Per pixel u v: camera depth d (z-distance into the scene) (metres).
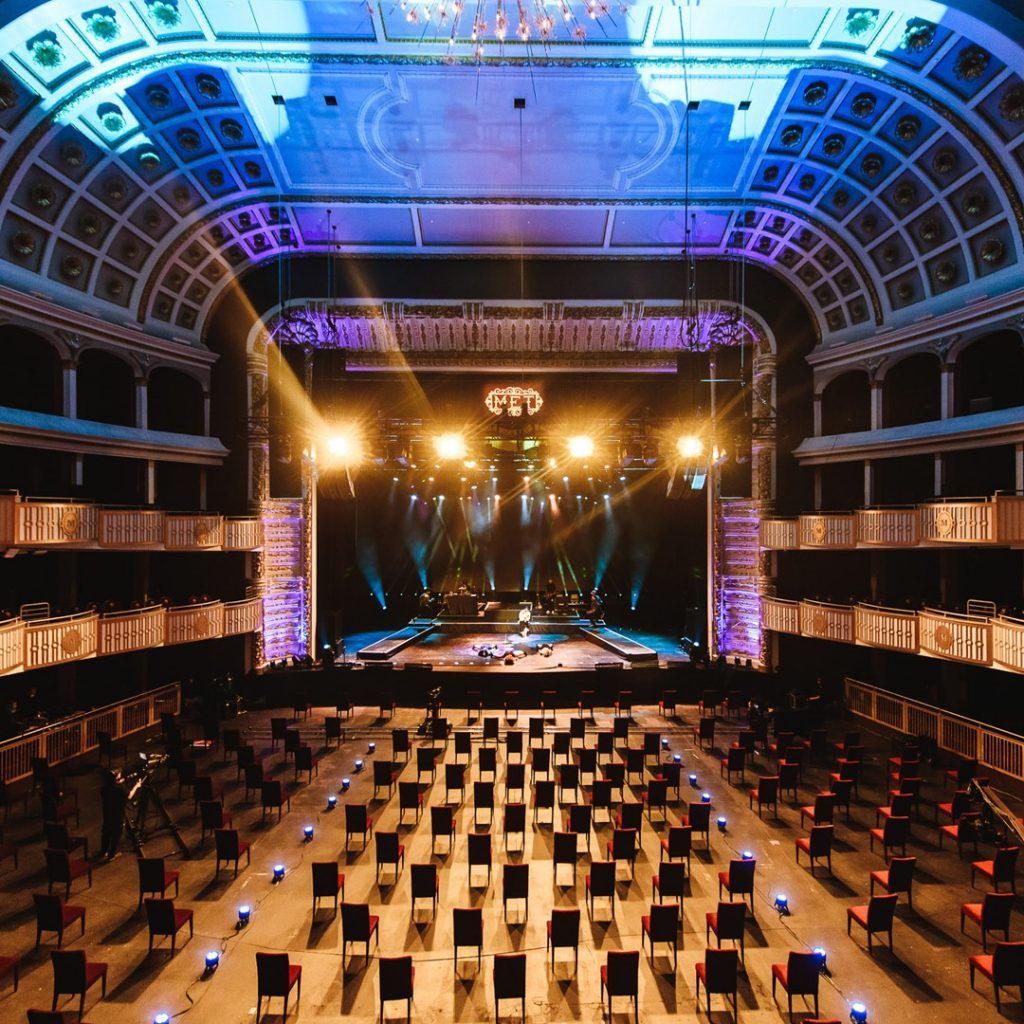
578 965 8.72
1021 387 17.92
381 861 10.73
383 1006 8.07
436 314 21.44
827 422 22.08
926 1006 8.01
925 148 15.43
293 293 21.61
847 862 11.33
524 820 11.74
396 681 21.30
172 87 14.57
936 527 16.27
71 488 17.39
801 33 12.94
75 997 8.19
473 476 28.88
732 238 20.55
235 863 11.18
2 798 12.60
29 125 13.85
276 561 22.66
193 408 21.89
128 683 20.69
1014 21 11.13
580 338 22.50
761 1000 8.12
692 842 12.02
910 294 19.17
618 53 13.33
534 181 17.72
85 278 18.09
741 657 22.80
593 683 21.39
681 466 22.09
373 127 15.65
